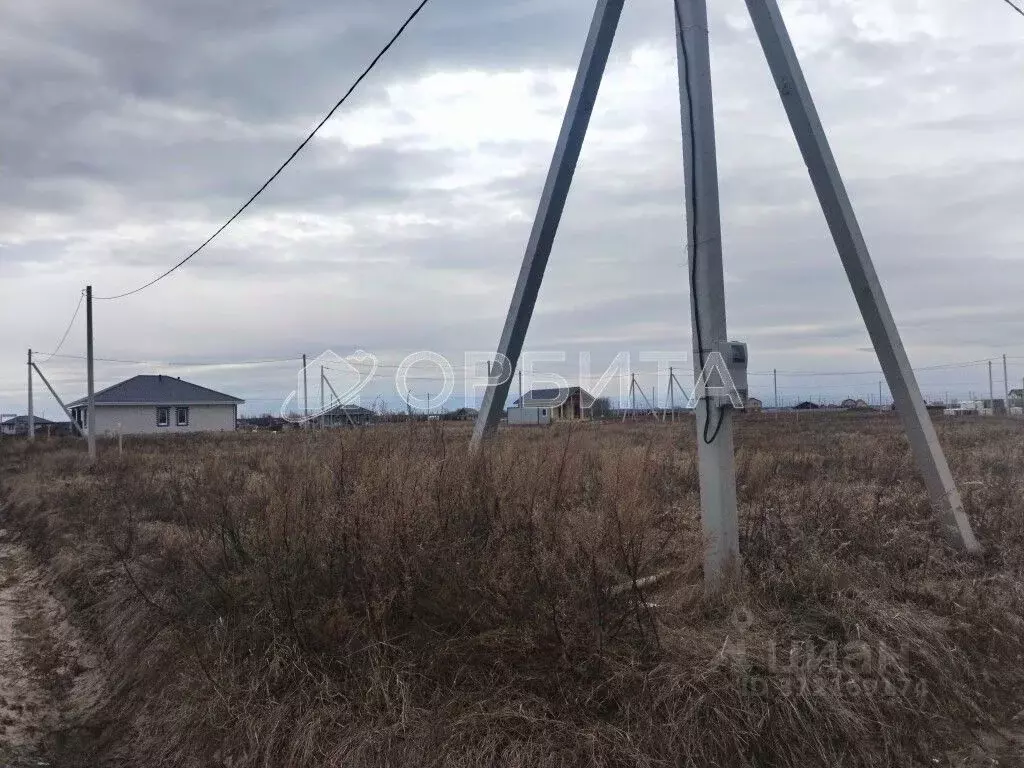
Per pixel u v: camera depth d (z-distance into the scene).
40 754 5.36
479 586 4.96
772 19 7.51
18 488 19.88
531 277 8.89
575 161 8.78
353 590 5.27
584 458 7.66
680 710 4.23
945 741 4.53
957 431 27.42
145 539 9.34
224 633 5.54
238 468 13.33
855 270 7.56
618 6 8.29
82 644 7.54
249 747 4.59
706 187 6.05
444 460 6.59
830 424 34.69
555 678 4.51
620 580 5.16
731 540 5.87
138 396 65.56
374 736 4.34
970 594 5.97
